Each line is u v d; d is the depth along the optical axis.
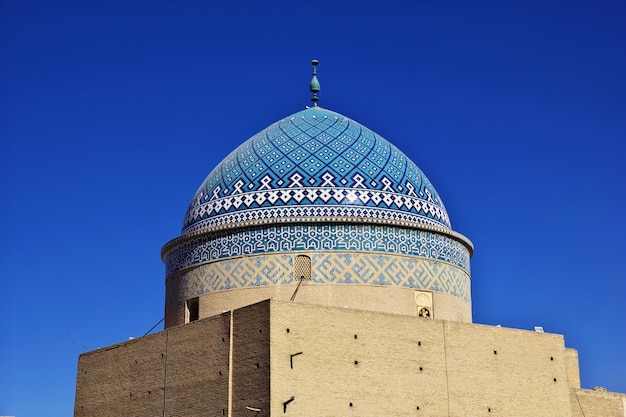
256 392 25.41
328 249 29.45
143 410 28.98
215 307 30.03
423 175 32.66
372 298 29.31
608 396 32.03
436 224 31.27
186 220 32.25
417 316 28.86
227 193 30.92
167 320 31.92
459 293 31.53
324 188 30.00
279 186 30.17
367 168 30.80
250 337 25.98
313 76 34.62
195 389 27.36
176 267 31.80
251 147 31.97
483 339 29.22
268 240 29.73
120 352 30.47
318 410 25.56
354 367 26.47
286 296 29.14
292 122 32.34
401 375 27.23
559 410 30.25
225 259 30.23
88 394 31.34
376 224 29.84
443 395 27.88
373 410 26.47
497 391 29.02
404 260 30.08
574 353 32.25
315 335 26.08
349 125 32.41
